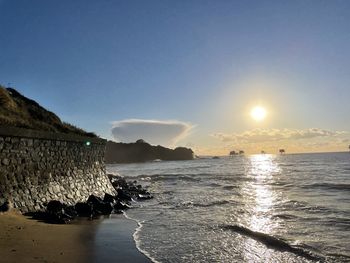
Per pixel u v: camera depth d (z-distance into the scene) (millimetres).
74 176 21750
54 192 18719
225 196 30828
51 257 10016
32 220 14656
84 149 23750
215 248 12570
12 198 15266
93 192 23750
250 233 14969
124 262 10477
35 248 10727
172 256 11469
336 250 12328
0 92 23562
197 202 26469
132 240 13445
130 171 105188
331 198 28609
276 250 12344
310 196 30391
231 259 11266
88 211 19031
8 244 10797
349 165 99188
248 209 22469
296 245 12930
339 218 18719
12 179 15617
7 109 22469
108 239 13359
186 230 15727
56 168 19594
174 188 41562
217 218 19109
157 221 18047
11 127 15492
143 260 10805
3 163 15117
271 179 53844
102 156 28047
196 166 135875
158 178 63406
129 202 26438
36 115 26969
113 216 19406
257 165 134375
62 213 16812
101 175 26922
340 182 44344
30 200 16359
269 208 22922
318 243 13352
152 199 29594
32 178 17109
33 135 17250
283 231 15742
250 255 11742
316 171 74750
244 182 49031
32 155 17281
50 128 24375
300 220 18438
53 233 13039
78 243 12039
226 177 60906
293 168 94500
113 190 28500
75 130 30078
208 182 50344
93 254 10961
